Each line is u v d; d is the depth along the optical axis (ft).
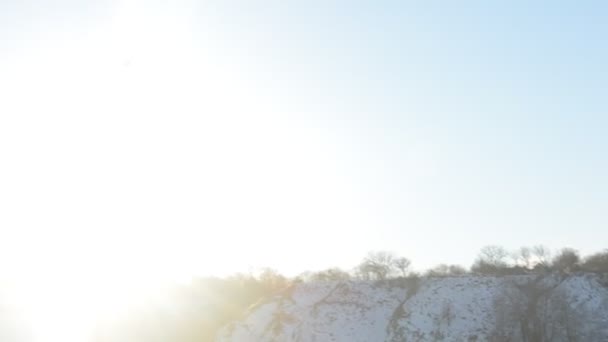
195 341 465.06
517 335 366.43
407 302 441.27
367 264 527.40
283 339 412.16
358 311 437.17
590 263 500.33
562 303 366.22
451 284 455.63
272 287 568.82
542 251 544.21
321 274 559.38
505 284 431.43
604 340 340.80
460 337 383.65
